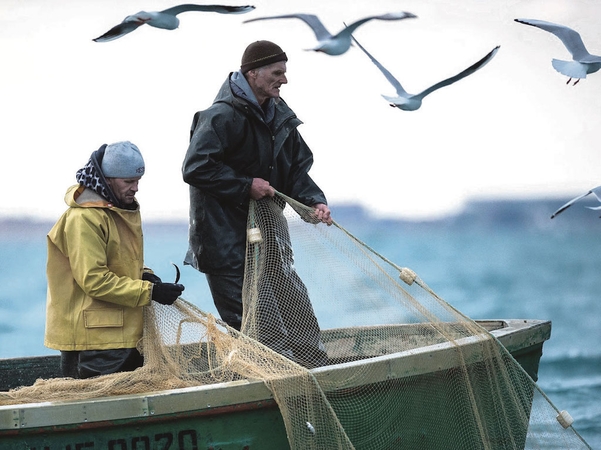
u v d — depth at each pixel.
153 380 14.27
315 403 14.34
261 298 16.66
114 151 14.42
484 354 16.59
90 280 14.12
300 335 16.91
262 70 16.48
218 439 13.88
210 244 16.81
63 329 14.56
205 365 16.34
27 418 13.15
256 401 13.97
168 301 14.48
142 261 15.10
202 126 16.41
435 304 17.08
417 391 15.82
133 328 14.68
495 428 16.88
